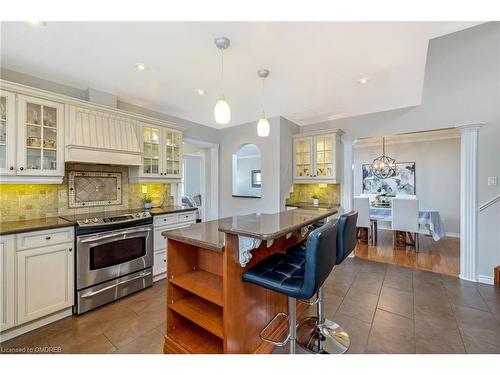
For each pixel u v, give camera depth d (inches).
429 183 229.5
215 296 59.1
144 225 110.7
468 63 122.2
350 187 160.4
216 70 91.8
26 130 84.7
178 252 70.6
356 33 69.9
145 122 123.7
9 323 73.2
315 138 162.7
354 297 103.0
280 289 53.9
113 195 122.5
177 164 142.9
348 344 71.9
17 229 74.6
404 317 87.3
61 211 104.0
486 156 117.9
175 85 105.7
